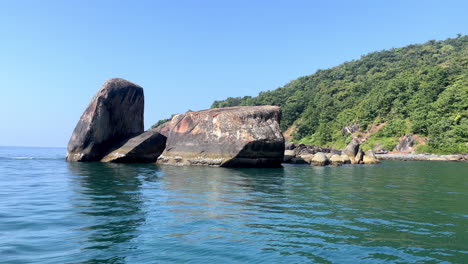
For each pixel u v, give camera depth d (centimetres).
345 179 1387
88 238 452
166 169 1695
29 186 999
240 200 780
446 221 586
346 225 546
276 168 1978
